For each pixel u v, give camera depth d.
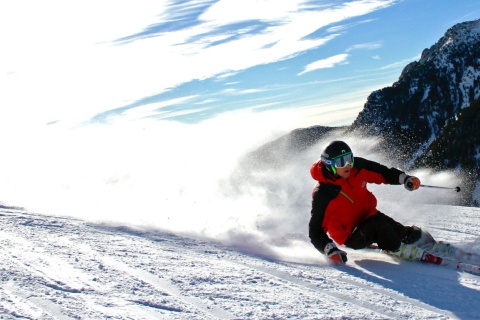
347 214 3.91
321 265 3.66
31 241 3.72
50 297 2.40
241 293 2.69
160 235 4.36
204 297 2.58
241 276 3.05
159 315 2.27
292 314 2.41
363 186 3.91
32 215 5.00
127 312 2.27
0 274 2.74
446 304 2.70
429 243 3.92
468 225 6.20
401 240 3.88
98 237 4.03
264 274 3.15
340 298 2.75
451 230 5.81
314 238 3.82
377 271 3.47
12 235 3.94
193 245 4.02
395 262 3.79
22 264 3.00
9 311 2.17
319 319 2.36
